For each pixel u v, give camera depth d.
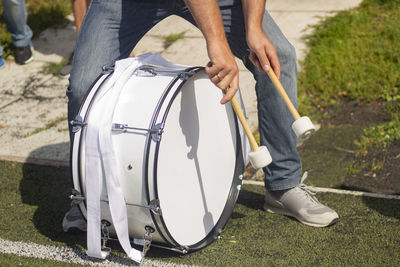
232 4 2.77
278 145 2.91
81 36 2.76
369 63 4.91
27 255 2.77
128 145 2.42
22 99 4.89
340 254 2.67
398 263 2.57
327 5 6.35
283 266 2.60
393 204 3.08
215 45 2.42
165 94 2.46
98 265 2.67
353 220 2.95
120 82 2.54
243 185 3.42
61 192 3.42
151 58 2.74
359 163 3.61
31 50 5.61
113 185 2.44
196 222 2.71
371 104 4.42
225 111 2.88
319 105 4.50
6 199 3.36
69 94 2.75
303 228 2.91
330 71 4.87
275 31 2.79
